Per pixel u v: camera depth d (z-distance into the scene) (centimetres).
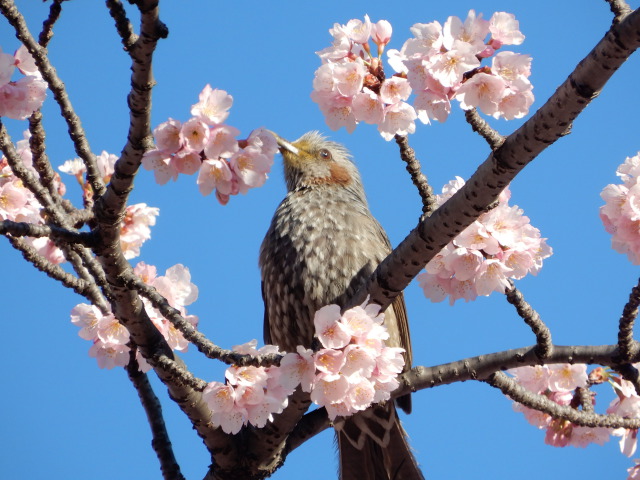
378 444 1200
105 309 924
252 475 1018
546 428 1025
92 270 867
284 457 1044
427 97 729
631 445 1008
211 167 681
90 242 800
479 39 723
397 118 774
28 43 789
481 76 724
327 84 771
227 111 684
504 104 739
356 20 789
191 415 948
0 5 765
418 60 727
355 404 741
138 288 818
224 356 783
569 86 733
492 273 841
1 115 720
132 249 998
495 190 798
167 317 811
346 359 723
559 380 991
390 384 752
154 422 1054
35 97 724
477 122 788
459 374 988
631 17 693
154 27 678
